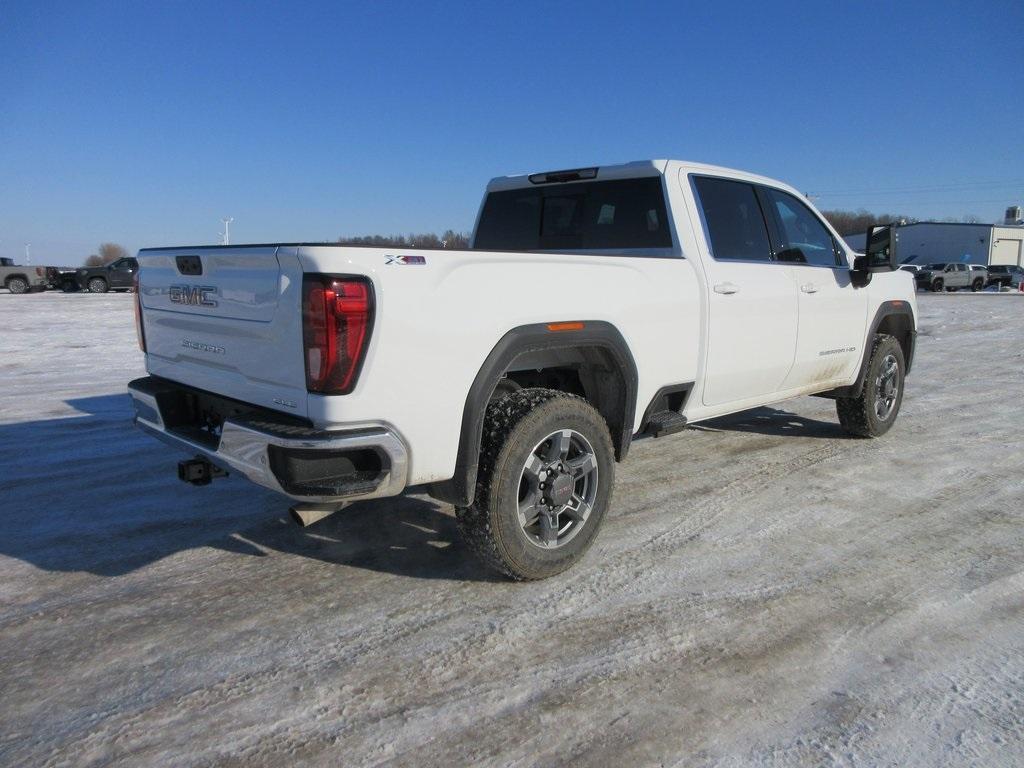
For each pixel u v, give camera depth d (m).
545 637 2.88
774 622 2.98
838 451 5.55
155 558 3.66
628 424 3.69
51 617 3.07
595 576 3.41
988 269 41.09
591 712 2.42
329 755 2.22
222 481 4.87
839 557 3.61
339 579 3.42
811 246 5.22
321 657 2.76
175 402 3.53
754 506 4.34
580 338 3.33
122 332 14.49
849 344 5.35
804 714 2.40
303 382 2.71
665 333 3.83
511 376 3.83
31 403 7.55
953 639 2.84
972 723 2.34
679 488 4.69
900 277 5.94
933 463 5.20
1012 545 3.73
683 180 4.33
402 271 2.71
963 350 11.78
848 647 2.79
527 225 5.06
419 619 3.04
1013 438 5.88
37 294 28.19
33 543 3.85
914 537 3.85
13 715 2.42
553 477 3.26
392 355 2.71
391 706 2.46
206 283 3.20
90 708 2.46
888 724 2.34
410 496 4.52
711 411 4.40
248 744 2.28
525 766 2.17
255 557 3.67
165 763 2.19
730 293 4.24
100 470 5.14
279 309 2.76
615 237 4.49
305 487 2.68
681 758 2.20
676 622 2.99
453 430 2.92
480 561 3.26
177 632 2.95
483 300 2.96
